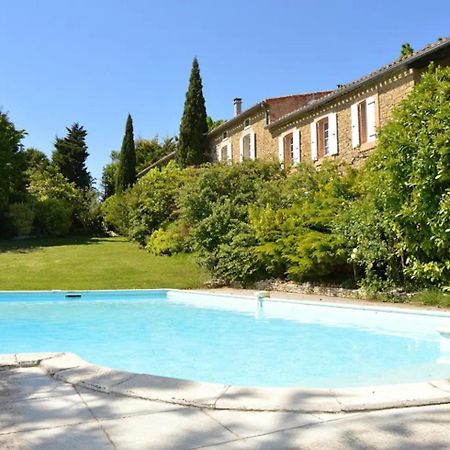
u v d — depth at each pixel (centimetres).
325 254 1130
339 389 349
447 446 257
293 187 1550
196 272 1631
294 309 1033
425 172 899
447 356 637
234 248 1427
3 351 762
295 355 690
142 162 4741
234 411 313
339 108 1692
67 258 1919
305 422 294
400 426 287
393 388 352
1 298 1298
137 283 1491
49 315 1108
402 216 950
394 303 981
